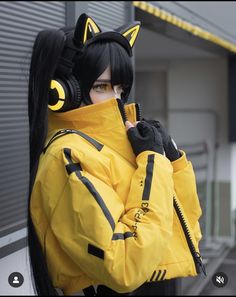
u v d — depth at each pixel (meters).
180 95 7.25
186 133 7.26
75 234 1.22
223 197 7.06
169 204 1.25
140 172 1.26
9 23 2.64
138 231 1.19
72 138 1.29
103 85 1.38
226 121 7.20
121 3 3.70
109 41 1.38
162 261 1.30
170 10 4.23
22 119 2.66
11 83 2.56
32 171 1.37
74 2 3.23
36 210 1.35
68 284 1.36
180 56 6.82
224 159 7.20
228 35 5.35
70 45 1.34
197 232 1.44
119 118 1.32
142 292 3.76
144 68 7.20
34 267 1.38
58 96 1.33
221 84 7.16
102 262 1.18
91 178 1.23
